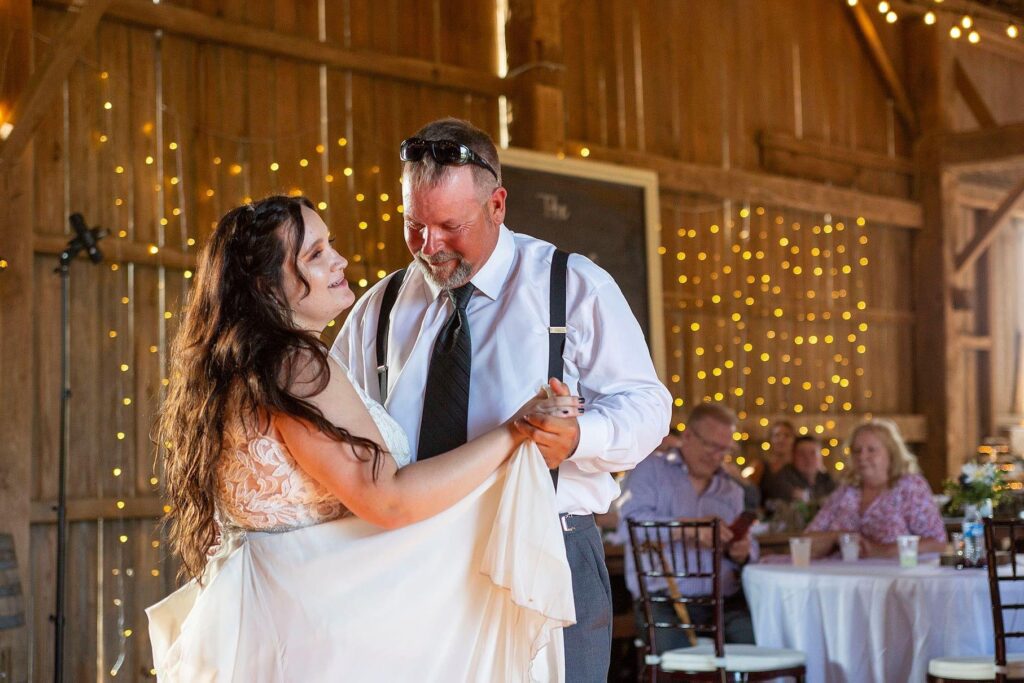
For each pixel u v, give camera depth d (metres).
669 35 8.64
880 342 10.04
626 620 5.96
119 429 5.70
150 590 5.75
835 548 5.05
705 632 4.84
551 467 2.00
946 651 4.18
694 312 8.66
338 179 6.64
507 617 1.92
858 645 4.27
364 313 2.38
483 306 2.20
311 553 1.85
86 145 5.68
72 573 5.51
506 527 1.89
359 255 6.70
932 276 10.16
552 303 2.18
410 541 1.89
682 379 8.55
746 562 4.94
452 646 1.91
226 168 6.17
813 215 9.54
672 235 8.53
